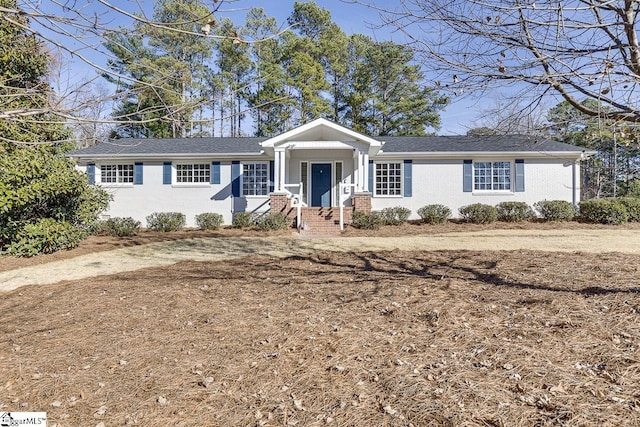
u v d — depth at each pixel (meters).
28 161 9.42
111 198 12.98
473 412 2.51
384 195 15.69
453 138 17.20
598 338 3.46
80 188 10.85
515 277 5.81
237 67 21.03
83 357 3.67
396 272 6.80
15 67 9.15
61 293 6.27
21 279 7.61
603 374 2.87
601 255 7.51
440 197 15.42
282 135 13.90
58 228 10.24
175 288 6.21
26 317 5.02
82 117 2.59
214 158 15.95
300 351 3.66
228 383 3.11
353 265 7.65
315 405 2.75
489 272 6.31
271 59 22.58
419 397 2.74
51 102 2.65
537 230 12.34
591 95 3.38
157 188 16.09
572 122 4.07
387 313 4.58
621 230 11.88
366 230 13.26
